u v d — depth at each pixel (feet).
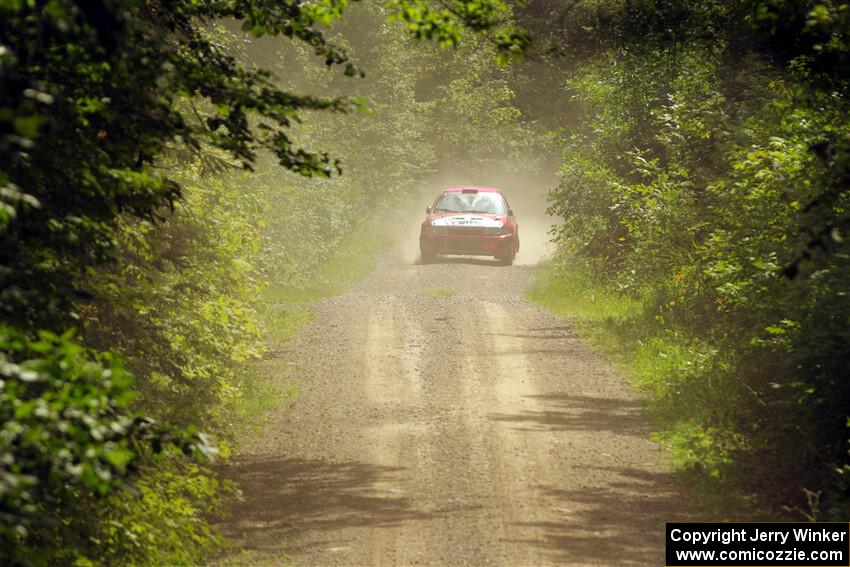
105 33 74.33
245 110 89.45
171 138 83.97
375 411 169.27
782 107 162.40
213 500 110.01
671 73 262.26
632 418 164.86
